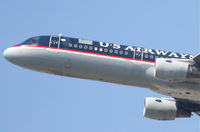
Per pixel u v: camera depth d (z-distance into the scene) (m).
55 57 107.94
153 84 106.50
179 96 108.69
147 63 106.56
